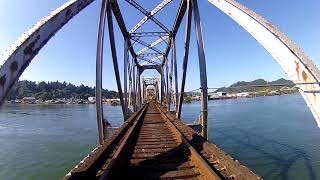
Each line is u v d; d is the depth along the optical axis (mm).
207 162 5074
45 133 34875
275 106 65062
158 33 20703
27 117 58375
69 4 6027
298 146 20750
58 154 23281
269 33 4027
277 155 18266
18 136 32781
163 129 12148
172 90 24812
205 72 9156
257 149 20047
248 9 5102
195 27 9805
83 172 4332
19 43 3781
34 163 20703
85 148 25422
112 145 7309
